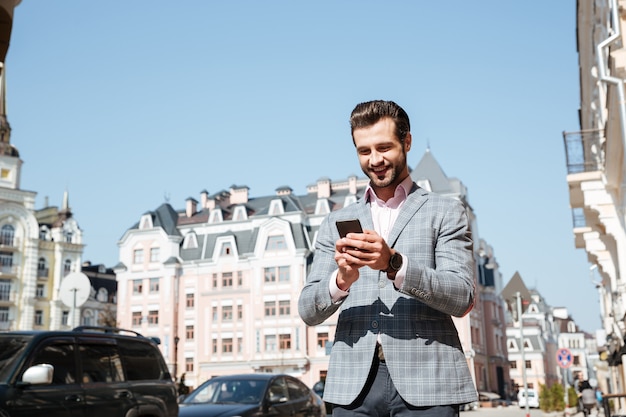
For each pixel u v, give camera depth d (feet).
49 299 206.08
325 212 191.01
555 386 94.22
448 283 7.55
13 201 199.82
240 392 32.89
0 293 194.08
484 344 204.54
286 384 35.42
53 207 233.55
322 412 37.76
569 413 91.45
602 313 116.06
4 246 195.52
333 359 8.24
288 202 192.34
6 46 19.10
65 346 23.15
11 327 193.67
